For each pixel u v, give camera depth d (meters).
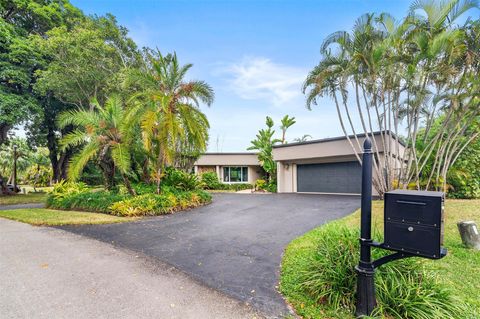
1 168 30.34
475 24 8.23
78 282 3.41
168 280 3.53
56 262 4.14
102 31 14.64
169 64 10.23
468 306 2.66
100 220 7.39
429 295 2.58
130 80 10.11
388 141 10.49
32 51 13.92
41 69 15.29
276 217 7.97
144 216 8.16
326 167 15.45
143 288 3.27
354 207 9.49
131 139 9.66
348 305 2.72
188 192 10.92
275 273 3.78
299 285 3.13
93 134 9.09
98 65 14.17
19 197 16.66
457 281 3.43
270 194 15.86
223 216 8.24
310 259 3.40
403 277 2.74
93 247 5.00
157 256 4.53
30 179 35.16
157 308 2.78
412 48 8.80
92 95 15.23
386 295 2.62
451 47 7.94
